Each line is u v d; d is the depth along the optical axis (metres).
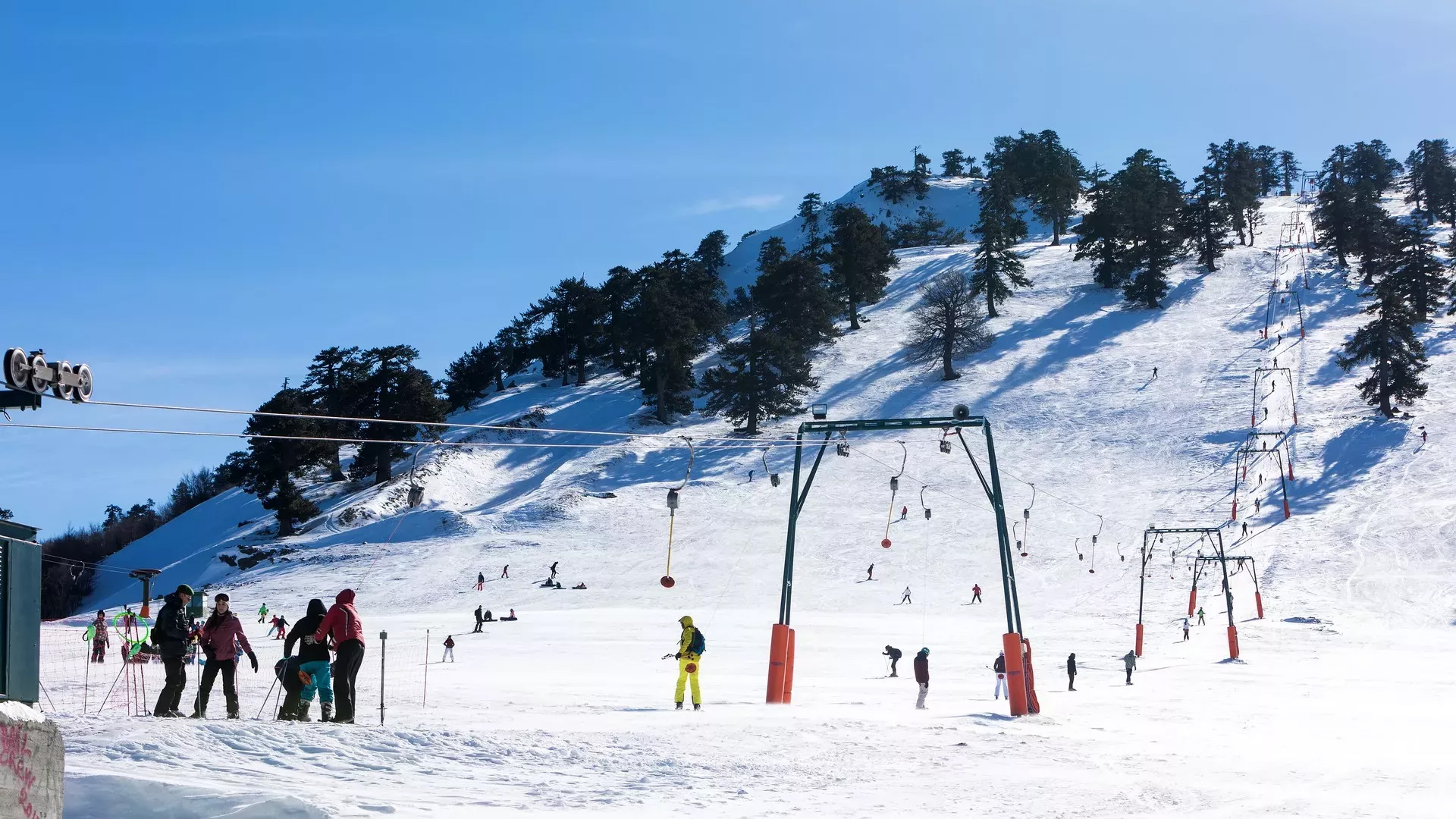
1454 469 82.69
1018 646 24.72
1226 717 27.05
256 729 11.95
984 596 68.81
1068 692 36.34
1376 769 16.52
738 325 170.12
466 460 116.44
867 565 76.62
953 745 16.77
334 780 10.23
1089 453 97.62
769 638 54.03
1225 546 74.31
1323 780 15.17
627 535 88.94
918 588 71.12
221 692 20.80
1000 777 13.77
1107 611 63.47
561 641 52.41
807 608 67.75
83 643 43.19
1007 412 111.19
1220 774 15.48
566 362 152.00
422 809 9.12
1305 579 66.69
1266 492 83.75
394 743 12.36
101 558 126.69
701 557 81.12
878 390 124.12
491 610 71.19
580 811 9.80
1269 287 143.50
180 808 7.79
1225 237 170.25
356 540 96.38
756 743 15.29
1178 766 16.14
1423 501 77.38
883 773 13.59
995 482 25.98
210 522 118.69
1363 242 140.88
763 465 103.81
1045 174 197.88
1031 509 85.75
